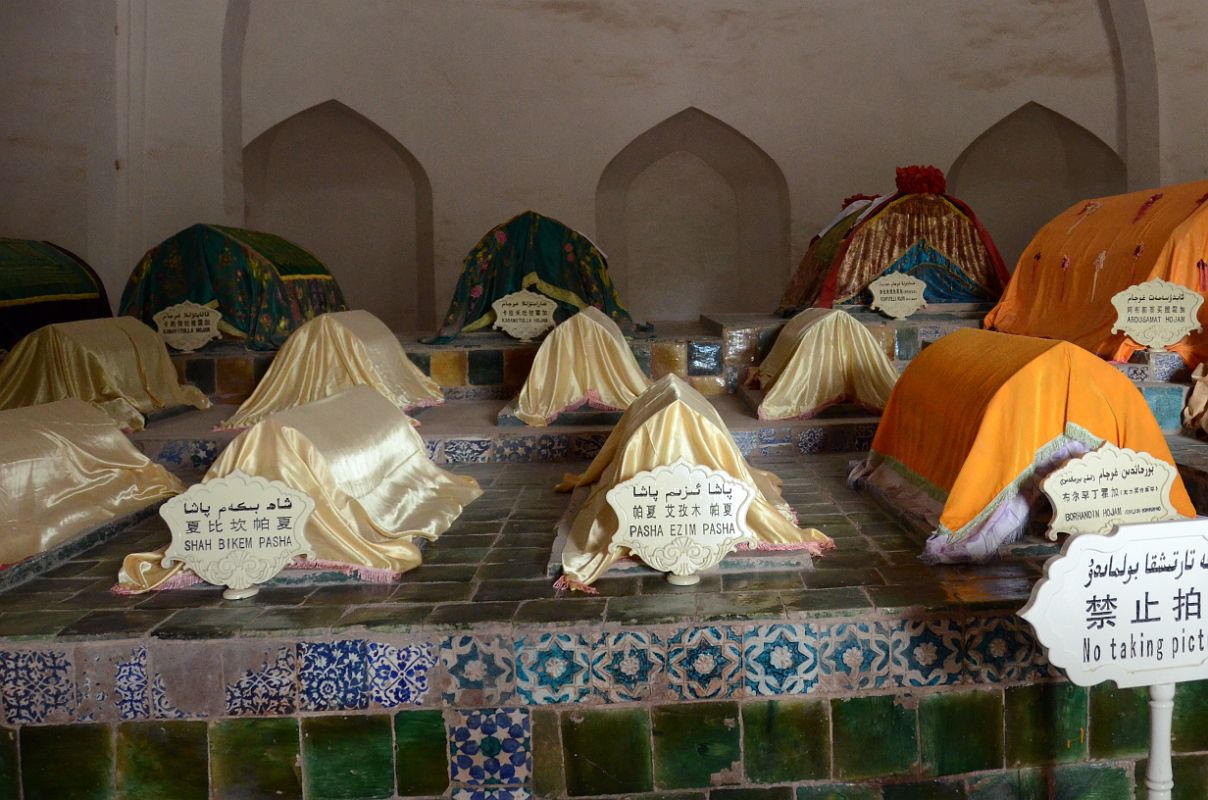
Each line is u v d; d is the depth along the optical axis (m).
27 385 5.11
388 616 2.76
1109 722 2.77
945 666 2.74
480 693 2.71
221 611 2.85
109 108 8.04
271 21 9.14
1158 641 2.18
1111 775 2.79
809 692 2.73
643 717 2.72
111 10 8.01
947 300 6.81
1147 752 2.78
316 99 9.30
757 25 9.53
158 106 8.32
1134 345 4.73
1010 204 10.07
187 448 4.97
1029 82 9.38
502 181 9.62
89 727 2.71
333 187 9.97
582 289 6.90
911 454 3.88
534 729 2.72
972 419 3.28
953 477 3.35
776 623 2.71
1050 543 3.16
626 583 3.01
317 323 5.38
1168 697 2.25
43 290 6.26
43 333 5.14
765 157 9.81
